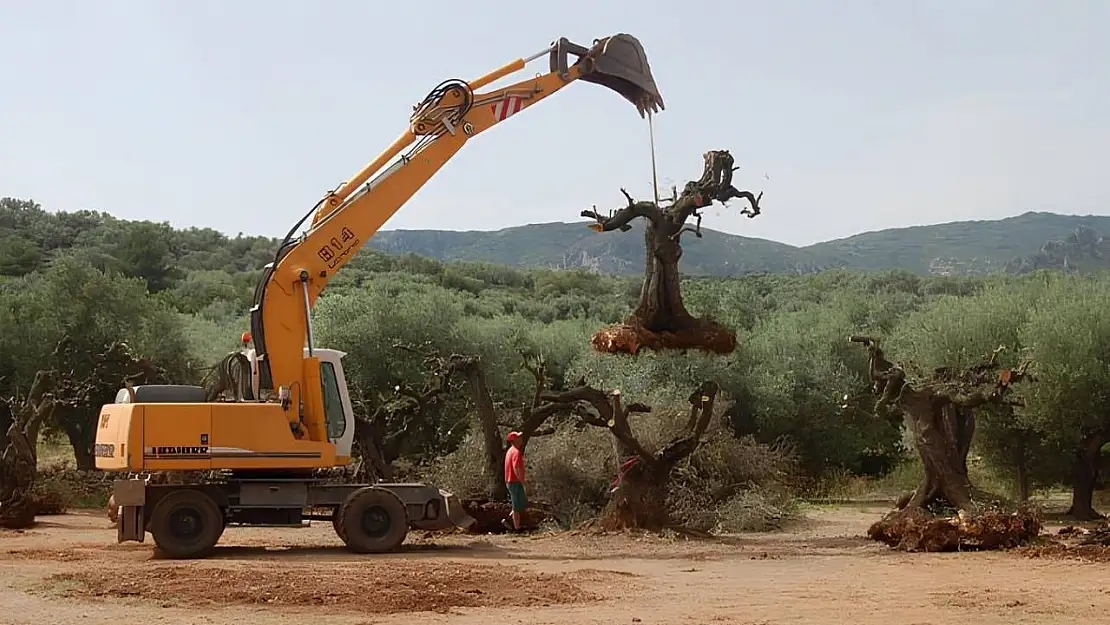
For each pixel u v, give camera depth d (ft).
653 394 97.71
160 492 56.95
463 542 64.80
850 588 44.57
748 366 115.34
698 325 63.57
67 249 272.92
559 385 122.62
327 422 59.41
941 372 66.13
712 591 43.75
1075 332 81.25
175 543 56.34
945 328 93.35
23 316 108.88
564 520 72.90
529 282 267.39
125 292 112.37
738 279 233.76
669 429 78.79
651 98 64.90
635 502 66.54
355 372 111.55
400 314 113.91
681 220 63.10
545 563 53.83
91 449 109.40
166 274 249.14
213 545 57.06
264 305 59.41
